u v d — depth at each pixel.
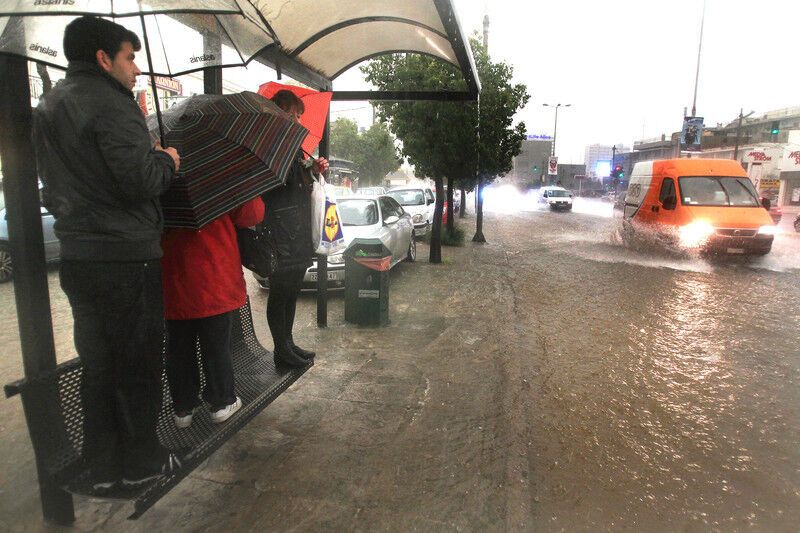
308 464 3.34
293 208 3.49
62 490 2.58
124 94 2.18
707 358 5.70
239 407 3.10
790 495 3.20
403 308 7.52
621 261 12.60
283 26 4.39
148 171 2.10
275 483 3.12
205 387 3.02
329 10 4.32
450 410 4.20
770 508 3.07
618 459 3.58
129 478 2.33
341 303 7.85
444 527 2.76
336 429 3.83
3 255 8.21
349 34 5.01
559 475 3.37
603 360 5.55
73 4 2.01
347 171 40.06
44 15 1.95
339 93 5.78
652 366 5.41
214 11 2.12
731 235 11.81
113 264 2.16
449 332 6.32
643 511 3.01
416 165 11.91
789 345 6.20
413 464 3.38
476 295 8.44
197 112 2.69
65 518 2.62
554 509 3.00
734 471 3.47
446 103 10.80
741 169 13.27
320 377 4.82
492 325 6.67
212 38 3.22
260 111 2.81
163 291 2.58
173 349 2.89
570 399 4.55
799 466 3.55
